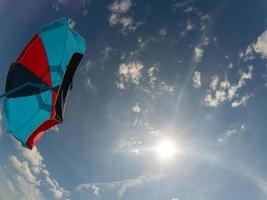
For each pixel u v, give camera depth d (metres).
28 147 4.36
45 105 4.15
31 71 4.09
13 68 4.04
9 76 4.02
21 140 4.25
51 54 4.27
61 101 3.91
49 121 4.02
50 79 4.22
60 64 4.31
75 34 4.57
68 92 4.17
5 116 4.06
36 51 4.17
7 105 4.03
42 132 4.30
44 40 4.25
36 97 4.12
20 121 4.14
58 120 3.96
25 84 3.95
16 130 4.17
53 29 4.31
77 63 4.15
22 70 4.05
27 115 4.13
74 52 4.42
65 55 4.37
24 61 4.08
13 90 3.88
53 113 3.88
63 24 4.39
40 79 4.13
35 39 4.20
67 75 4.06
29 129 4.23
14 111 4.07
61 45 4.35
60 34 4.36
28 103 4.09
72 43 4.49
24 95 4.03
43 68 4.18
